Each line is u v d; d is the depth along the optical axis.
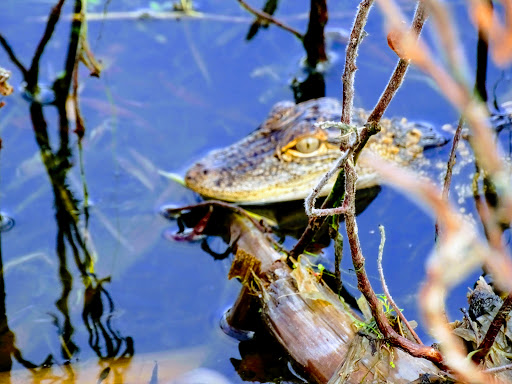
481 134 1.14
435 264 1.48
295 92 5.49
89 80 5.49
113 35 5.93
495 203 4.59
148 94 5.40
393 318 3.02
